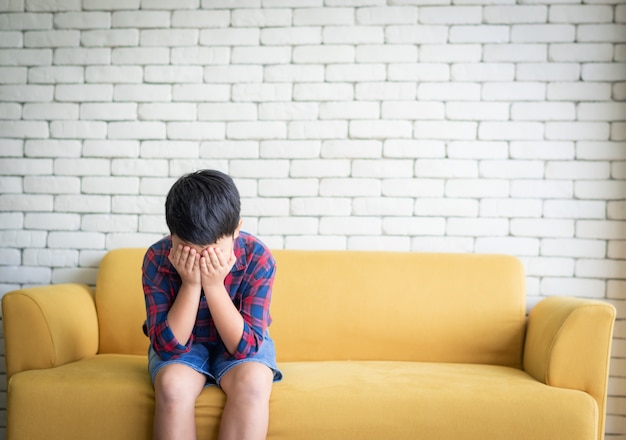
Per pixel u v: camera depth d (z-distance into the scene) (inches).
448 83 102.4
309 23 104.0
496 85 102.0
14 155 106.2
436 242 102.3
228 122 104.5
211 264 66.7
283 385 71.3
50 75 106.1
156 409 65.8
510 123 101.8
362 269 94.8
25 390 69.5
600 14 101.0
